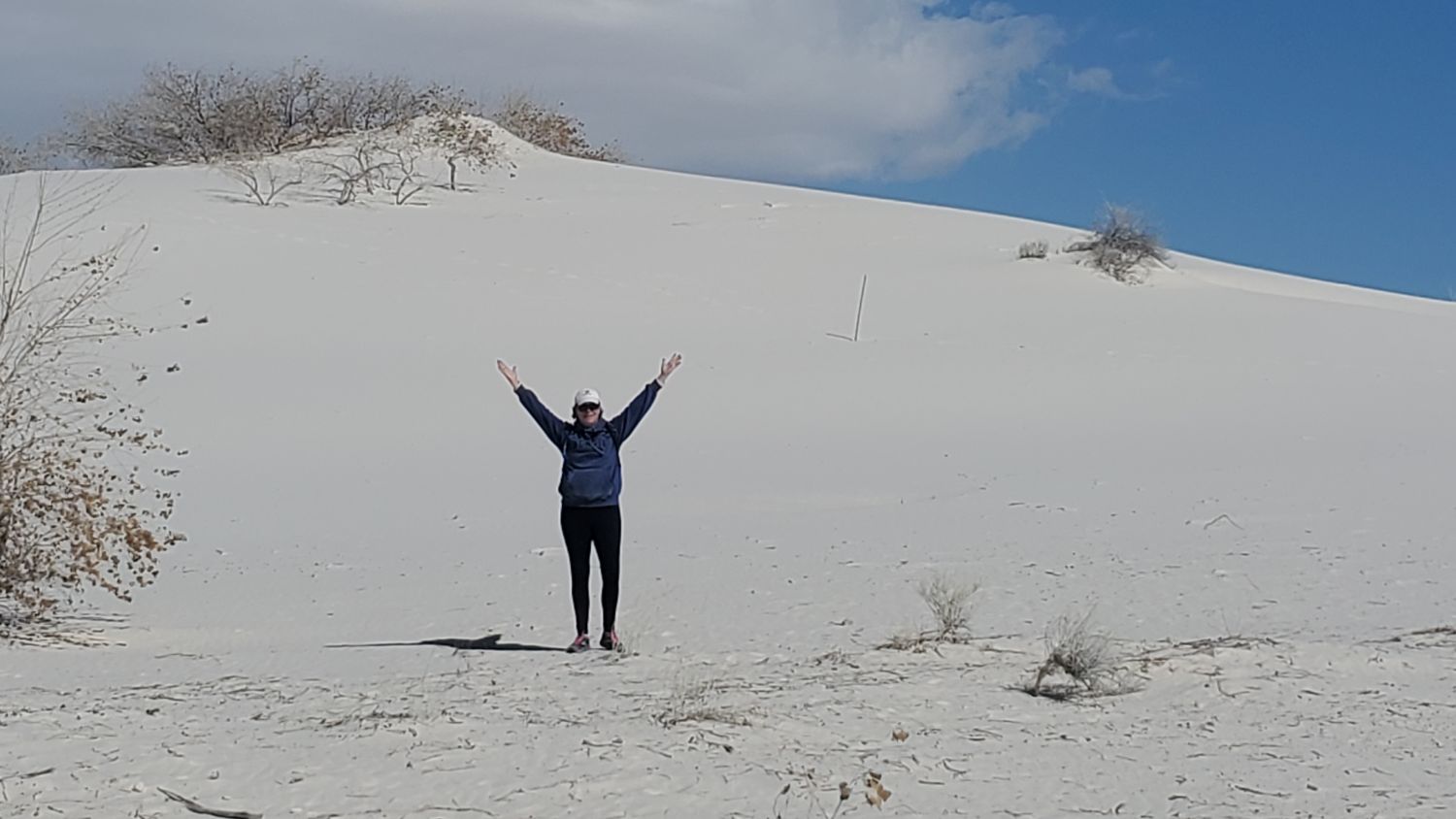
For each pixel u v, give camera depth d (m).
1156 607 13.66
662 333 45.00
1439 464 26.77
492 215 66.19
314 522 23.28
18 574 13.69
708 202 73.25
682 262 56.72
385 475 28.03
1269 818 6.34
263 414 33.94
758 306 50.00
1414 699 8.85
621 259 56.62
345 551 20.34
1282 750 7.59
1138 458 28.95
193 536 22.00
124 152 85.81
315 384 36.88
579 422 11.84
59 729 7.87
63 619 14.59
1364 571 15.62
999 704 8.80
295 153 75.31
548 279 51.91
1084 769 7.21
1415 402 36.53
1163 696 9.06
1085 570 16.41
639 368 40.34
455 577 17.72
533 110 101.38
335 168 69.25
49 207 53.19
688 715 8.21
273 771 6.94
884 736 7.90
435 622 14.23
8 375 14.96
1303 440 31.00
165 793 6.52
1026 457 29.44
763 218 67.69
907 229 66.38
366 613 15.04
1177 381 39.44
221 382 36.50
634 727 7.96
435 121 78.50
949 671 10.05
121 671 11.27
